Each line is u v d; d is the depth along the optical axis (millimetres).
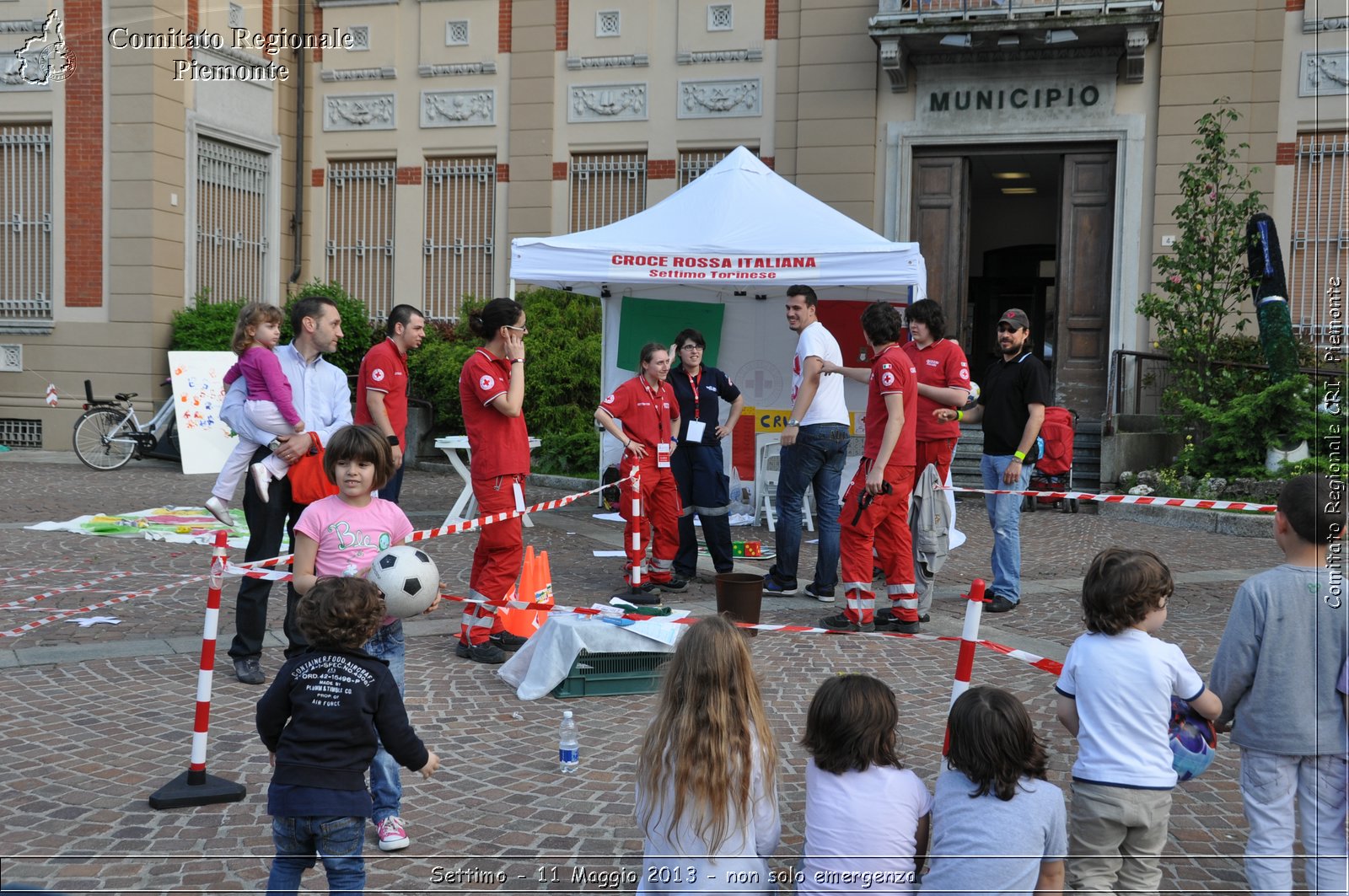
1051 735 5109
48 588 7852
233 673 5953
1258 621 3334
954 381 7309
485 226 18688
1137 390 15336
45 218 17281
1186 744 3354
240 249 18547
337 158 19312
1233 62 15195
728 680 3090
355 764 3121
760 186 11289
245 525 10664
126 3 16734
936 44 15781
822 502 7832
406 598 3967
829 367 7598
